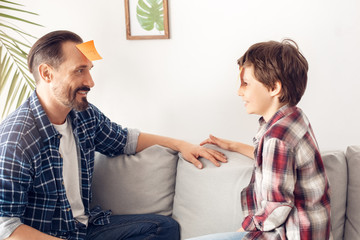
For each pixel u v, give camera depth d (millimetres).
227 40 1810
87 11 1976
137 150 1702
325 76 1715
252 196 1327
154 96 2004
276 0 1697
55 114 1395
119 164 1667
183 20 1848
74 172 1482
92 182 1687
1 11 2070
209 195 1529
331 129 1766
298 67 1185
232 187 1503
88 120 1536
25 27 2074
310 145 1154
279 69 1167
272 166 1120
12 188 1202
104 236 1498
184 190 1594
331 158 1477
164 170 1656
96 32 1994
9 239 1192
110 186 1660
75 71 1327
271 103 1232
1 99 2160
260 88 1212
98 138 1604
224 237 1317
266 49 1199
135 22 1902
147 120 2055
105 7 1944
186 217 1574
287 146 1115
